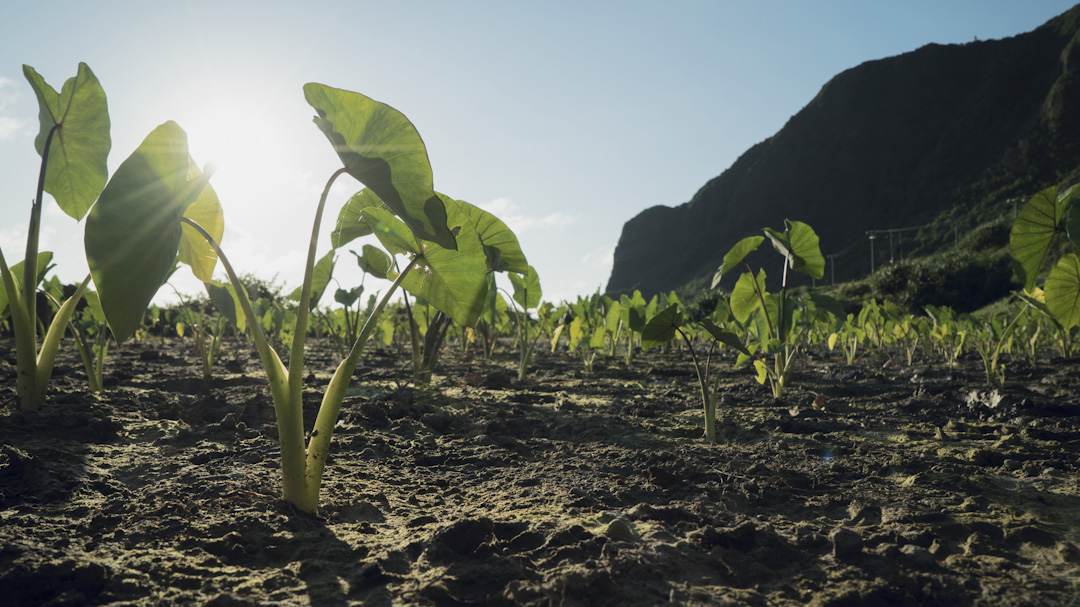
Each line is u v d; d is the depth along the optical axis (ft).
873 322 31.55
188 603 4.58
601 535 5.93
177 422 10.71
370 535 6.00
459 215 8.32
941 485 7.80
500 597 4.75
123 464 8.08
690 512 6.70
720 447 9.93
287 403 6.29
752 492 7.57
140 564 5.05
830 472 8.46
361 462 8.79
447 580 4.97
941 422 12.44
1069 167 200.03
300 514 6.28
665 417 12.75
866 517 6.77
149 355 23.31
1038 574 5.30
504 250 12.43
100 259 5.88
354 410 12.09
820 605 4.79
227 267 6.15
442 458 9.15
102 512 6.07
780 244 17.99
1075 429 11.19
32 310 10.62
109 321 5.98
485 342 27.58
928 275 106.22
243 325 17.85
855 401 15.46
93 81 11.55
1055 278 11.63
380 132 6.29
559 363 26.30
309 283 6.31
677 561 5.49
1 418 9.68
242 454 8.66
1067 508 6.93
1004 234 122.52
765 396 15.94
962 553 5.76
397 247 8.24
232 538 5.57
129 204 6.06
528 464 8.93
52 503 6.48
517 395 15.17
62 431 9.44
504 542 5.84
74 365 19.92
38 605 4.47
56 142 11.82
